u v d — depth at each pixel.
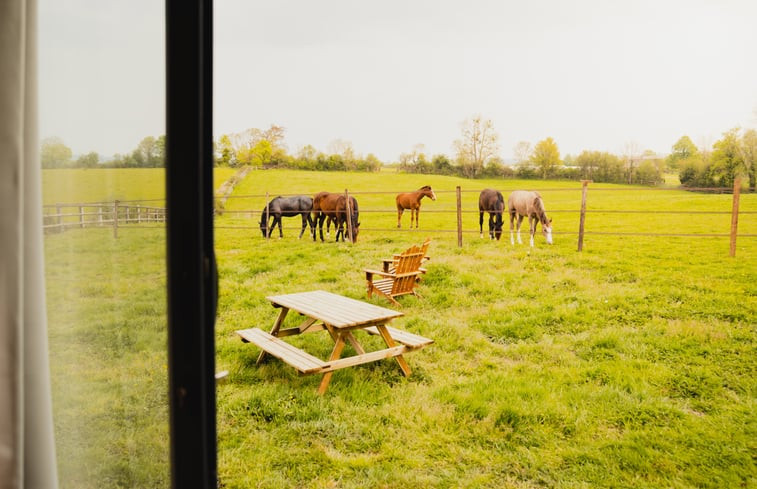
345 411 4.12
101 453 1.11
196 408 0.98
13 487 0.95
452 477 3.25
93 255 1.08
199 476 0.99
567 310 7.67
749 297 8.41
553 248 12.62
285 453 3.46
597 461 3.48
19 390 0.96
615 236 15.02
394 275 7.86
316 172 35.91
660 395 4.73
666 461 3.47
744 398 4.77
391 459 3.46
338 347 4.38
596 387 4.84
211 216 1.05
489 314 7.54
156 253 1.03
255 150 36.44
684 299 8.35
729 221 17.14
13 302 0.94
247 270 10.75
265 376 4.74
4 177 0.93
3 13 0.92
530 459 3.48
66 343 1.11
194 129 0.96
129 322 1.07
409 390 4.59
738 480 3.27
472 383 4.83
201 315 0.98
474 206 23.86
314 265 11.33
